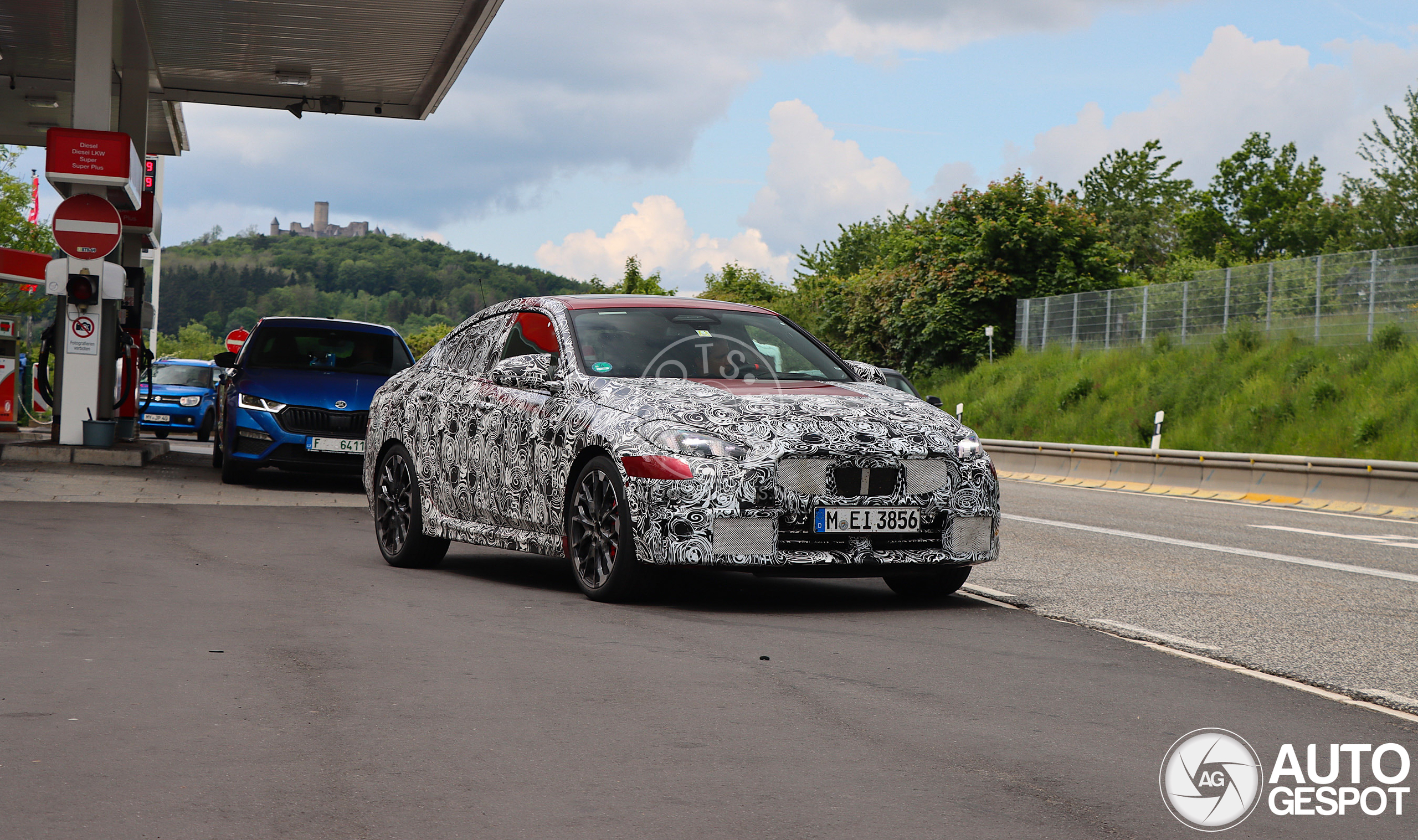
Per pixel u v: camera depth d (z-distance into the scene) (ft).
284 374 48.32
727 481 20.48
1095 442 97.76
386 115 78.69
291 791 11.54
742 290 235.40
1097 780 12.40
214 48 66.28
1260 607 23.94
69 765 12.10
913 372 146.10
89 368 51.52
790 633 19.58
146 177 71.20
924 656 18.15
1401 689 16.85
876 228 257.75
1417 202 135.54
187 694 14.84
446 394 26.66
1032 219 141.69
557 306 25.35
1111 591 25.62
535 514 23.61
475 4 58.44
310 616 20.10
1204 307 105.60
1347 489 57.67
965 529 21.62
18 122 84.69
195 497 41.22
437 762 12.48
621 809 11.23
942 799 11.68
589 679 16.08
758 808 11.32
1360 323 89.04
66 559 25.48
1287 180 223.30
